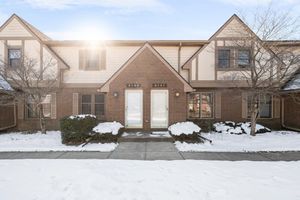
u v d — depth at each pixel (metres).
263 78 15.30
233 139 13.42
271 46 14.99
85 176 6.99
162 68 15.07
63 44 17.25
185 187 6.22
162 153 10.24
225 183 6.51
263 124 17.62
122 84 15.02
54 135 14.75
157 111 15.11
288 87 16.09
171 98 14.97
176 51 17.62
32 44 16.72
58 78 16.58
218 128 15.89
